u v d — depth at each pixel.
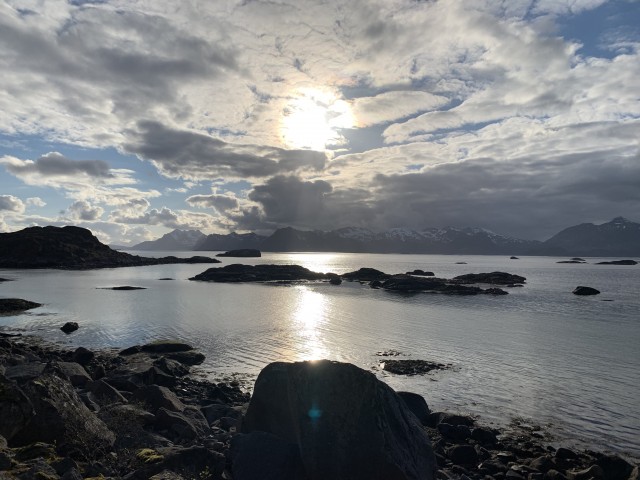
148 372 32.84
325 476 13.11
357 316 68.38
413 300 93.12
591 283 146.50
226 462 14.18
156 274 178.12
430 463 14.59
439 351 44.03
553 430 25.02
